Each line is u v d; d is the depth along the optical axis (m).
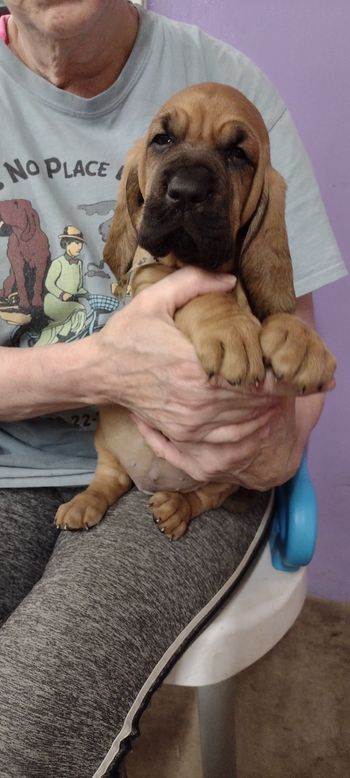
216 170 1.08
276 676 1.98
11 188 1.34
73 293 1.36
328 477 2.13
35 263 1.34
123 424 1.30
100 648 1.01
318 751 1.76
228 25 1.84
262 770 1.71
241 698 1.91
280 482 1.28
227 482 1.29
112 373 1.16
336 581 2.26
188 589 1.14
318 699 1.90
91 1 1.23
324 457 2.11
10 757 0.90
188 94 1.18
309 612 2.22
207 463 1.18
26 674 0.96
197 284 1.08
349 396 2.01
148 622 1.07
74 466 1.42
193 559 1.18
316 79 1.80
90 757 0.96
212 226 1.04
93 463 1.44
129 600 1.07
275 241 1.22
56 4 1.21
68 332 1.38
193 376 1.06
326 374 0.97
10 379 1.24
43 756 0.92
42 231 1.34
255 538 1.32
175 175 1.05
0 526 1.33
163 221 1.05
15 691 0.95
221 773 1.32
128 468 1.33
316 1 1.73
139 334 1.09
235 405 1.08
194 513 1.27
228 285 1.11
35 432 1.41
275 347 0.97
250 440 1.16
